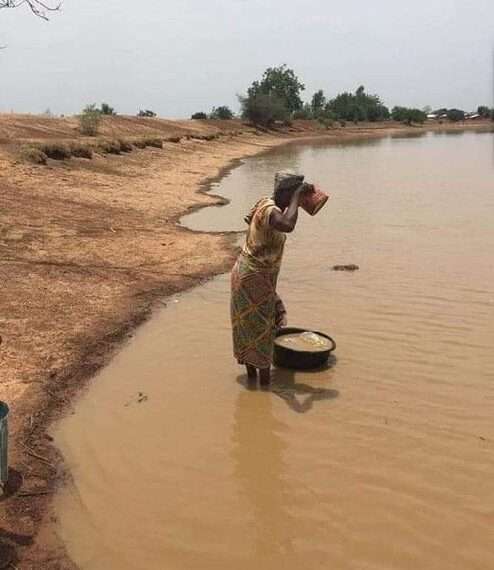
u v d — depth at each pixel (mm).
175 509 3105
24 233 7891
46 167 12680
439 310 5805
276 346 4566
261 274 4016
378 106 78375
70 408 4012
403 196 13500
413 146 36969
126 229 8945
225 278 6855
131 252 7688
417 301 6070
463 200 12812
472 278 6863
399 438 3689
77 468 3414
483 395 4191
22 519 2998
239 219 10633
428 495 3191
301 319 5574
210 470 3406
